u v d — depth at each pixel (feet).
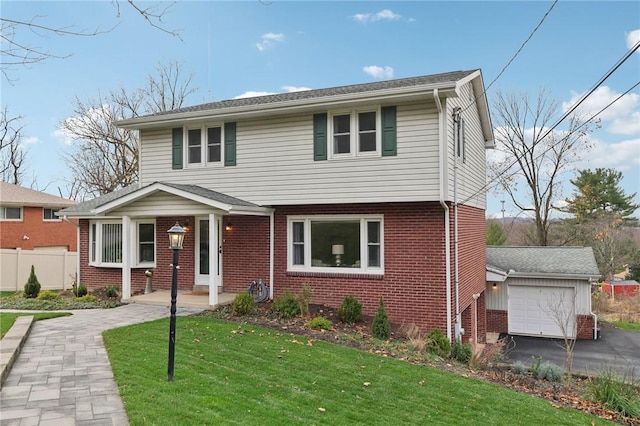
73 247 87.71
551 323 55.57
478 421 19.38
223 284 44.29
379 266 38.75
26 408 16.78
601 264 100.48
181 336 28.43
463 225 41.01
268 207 41.63
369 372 24.09
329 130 38.55
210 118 41.55
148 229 48.65
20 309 39.91
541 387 27.89
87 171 103.19
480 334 51.88
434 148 35.04
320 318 33.88
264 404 18.13
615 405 24.79
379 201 36.63
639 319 68.59
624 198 114.11
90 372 21.21
